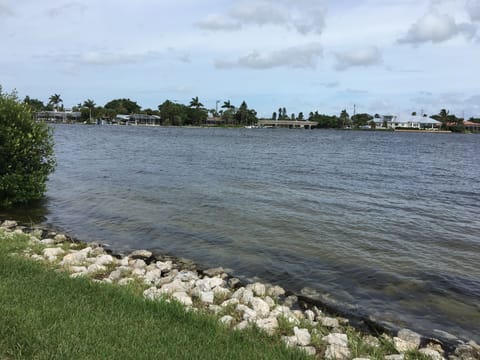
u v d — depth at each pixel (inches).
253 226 490.9
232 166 1132.5
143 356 163.2
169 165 1122.7
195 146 2016.5
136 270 319.3
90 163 1133.7
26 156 546.9
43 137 570.9
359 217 551.2
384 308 287.3
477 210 622.5
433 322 268.5
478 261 387.5
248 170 1043.9
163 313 210.7
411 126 6756.9
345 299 300.0
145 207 581.6
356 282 332.2
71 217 519.2
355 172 1079.0
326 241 439.2
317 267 362.9
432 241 450.3
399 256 397.4
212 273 339.3
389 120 6919.3
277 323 233.3
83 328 182.2
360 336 239.9
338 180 909.2
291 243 429.1
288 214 555.2
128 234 450.6
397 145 2684.5
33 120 575.8
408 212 594.2
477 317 277.0
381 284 329.1
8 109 534.6
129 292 238.2
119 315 201.0
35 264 273.7
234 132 4574.3
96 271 309.0
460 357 225.0
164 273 333.4
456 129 6535.4
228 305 256.2
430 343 240.1
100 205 589.9
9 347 160.6
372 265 370.9
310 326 237.8
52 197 636.1
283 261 375.6
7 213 527.5
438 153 2001.7
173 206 590.6
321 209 593.6
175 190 721.0
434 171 1172.5
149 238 437.4
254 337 201.5
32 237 398.9
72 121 6579.7
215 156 1455.5
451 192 795.4
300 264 369.1
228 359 169.6
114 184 776.3
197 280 308.0
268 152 1732.3
